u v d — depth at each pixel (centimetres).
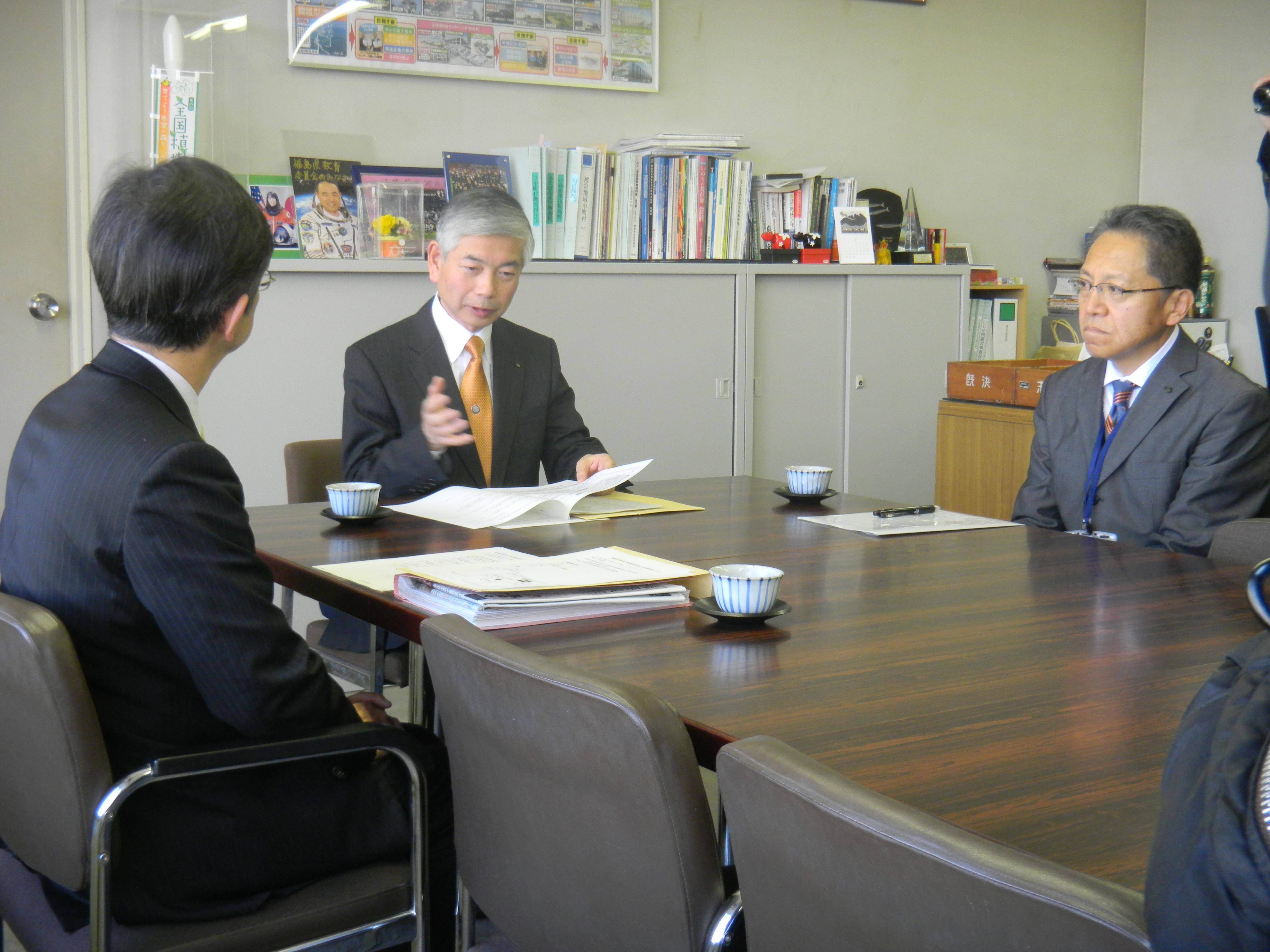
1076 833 82
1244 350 526
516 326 283
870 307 449
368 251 367
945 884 63
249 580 126
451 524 206
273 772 135
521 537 195
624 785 93
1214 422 223
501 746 105
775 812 73
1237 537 184
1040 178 530
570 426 283
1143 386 233
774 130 462
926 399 466
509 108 410
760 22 453
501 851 112
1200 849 49
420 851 136
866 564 176
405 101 392
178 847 126
